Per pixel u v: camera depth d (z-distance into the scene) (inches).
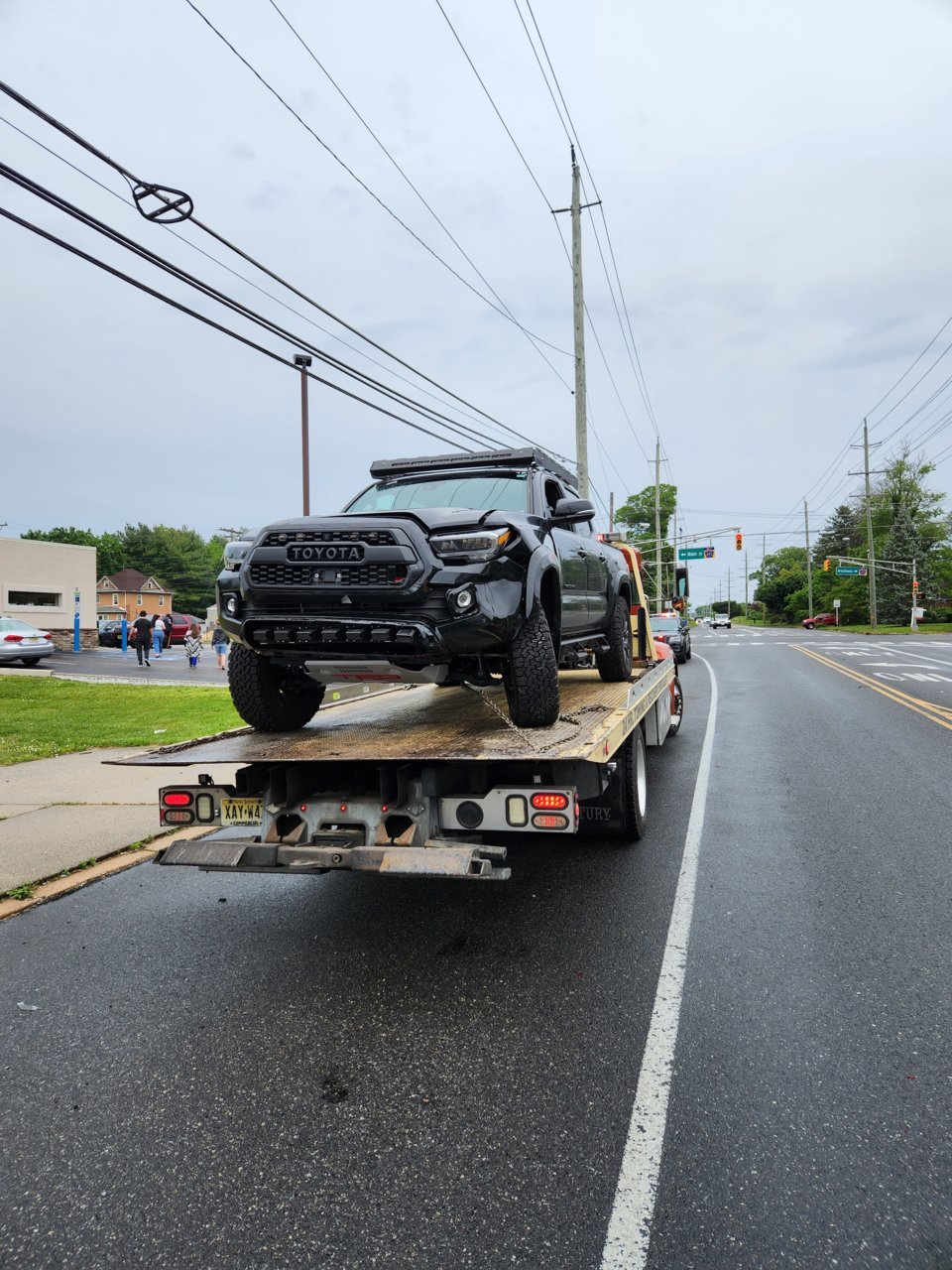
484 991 141.5
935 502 3238.2
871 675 774.5
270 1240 85.4
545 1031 127.2
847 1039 122.4
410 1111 107.3
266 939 169.3
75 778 341.1
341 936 169.3
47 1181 95.8
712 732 434.9
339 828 157.5
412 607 160.2
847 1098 107.3
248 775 164.6
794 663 967.6
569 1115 105.3
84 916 185.6
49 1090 114.9
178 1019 135.0
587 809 223.5
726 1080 112.3
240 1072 118.4
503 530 168.7
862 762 340.8
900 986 139.0
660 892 189.6
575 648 249.8
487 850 143.5
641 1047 121.6
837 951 154.3
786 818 254.7
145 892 202.1
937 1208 87.0
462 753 147.6
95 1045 127.3
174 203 321.7
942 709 505.4
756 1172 93.5
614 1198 89.9
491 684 184.1
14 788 320.8
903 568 2871.6
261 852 152.3
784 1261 80.2
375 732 189.2
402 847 145.7
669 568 3048.7
